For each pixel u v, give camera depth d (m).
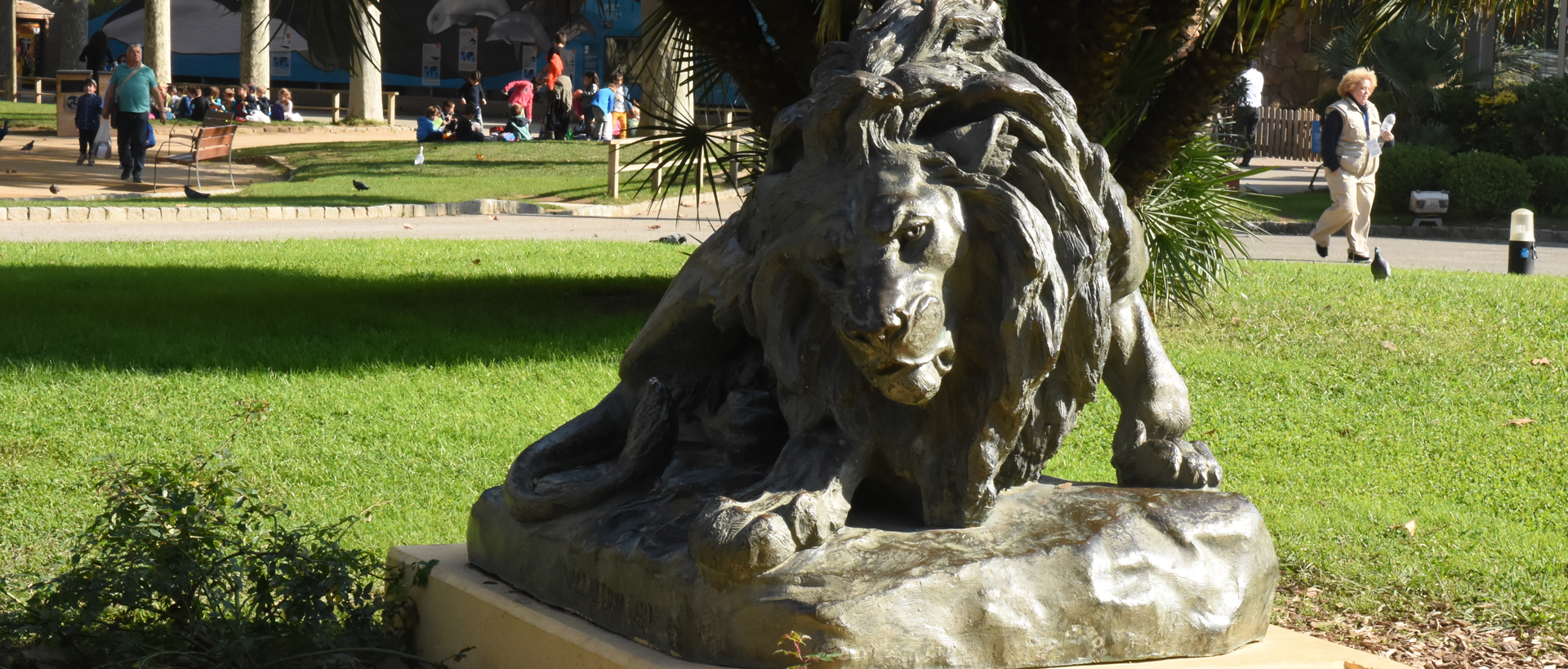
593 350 8.55
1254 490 6.01
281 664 3.09
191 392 7.12
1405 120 24.62
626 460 2.65
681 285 2.78
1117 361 2.73
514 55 42.00
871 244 2.12
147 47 35.16
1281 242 17.55
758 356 2.77
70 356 7.91
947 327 2.21
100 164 25.09
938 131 2.24
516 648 2.62
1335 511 5.63
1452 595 4.52
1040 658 2.24
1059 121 2.23
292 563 3.20
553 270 12.52
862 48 2.32
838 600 2.12
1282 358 9.06
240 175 24.78
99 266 12.09
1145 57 6.36
